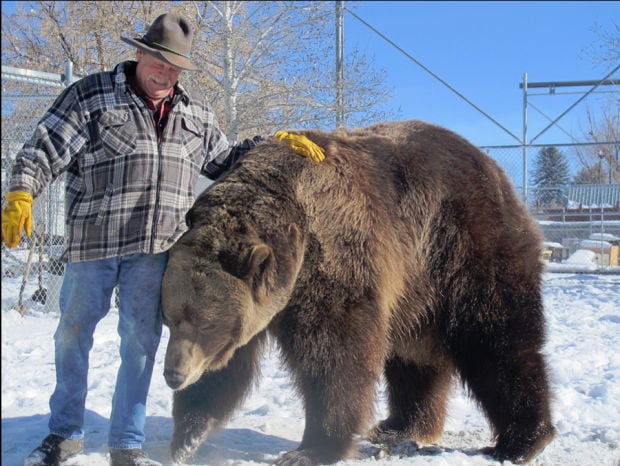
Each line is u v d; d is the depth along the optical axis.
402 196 4.71
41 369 6.99
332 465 4.13
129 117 3.81
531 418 4.71
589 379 6.64
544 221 18.95
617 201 18.83
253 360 4.51
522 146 13.75
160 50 3.76
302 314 4.18
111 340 8.57
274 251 4.07
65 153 3.70
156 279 3.94
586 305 11.30
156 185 3.89
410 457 4.59
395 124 5.19
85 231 3.82
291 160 4.37
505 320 4.83
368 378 4.23
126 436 3.91
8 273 12.16
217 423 4.39
